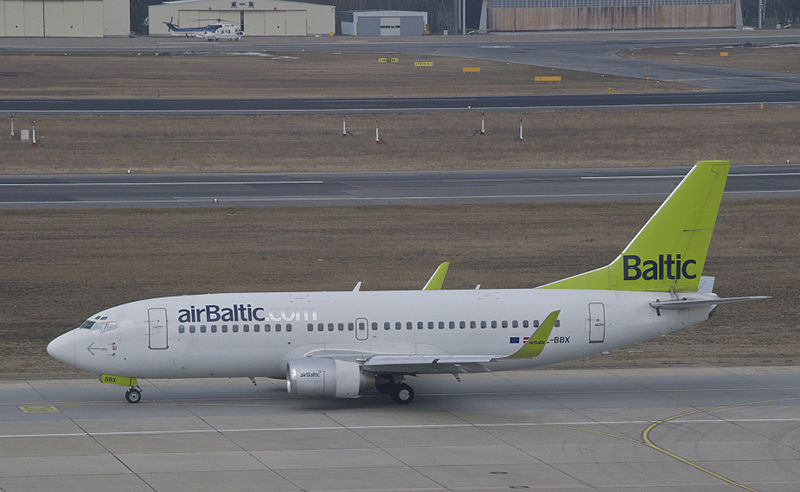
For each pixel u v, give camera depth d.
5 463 127.81
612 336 161.62
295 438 140.12
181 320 154.00
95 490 118.31
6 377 174.88
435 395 165.12
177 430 143.38
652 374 180.25
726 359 192.12
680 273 165.38
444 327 158.38
